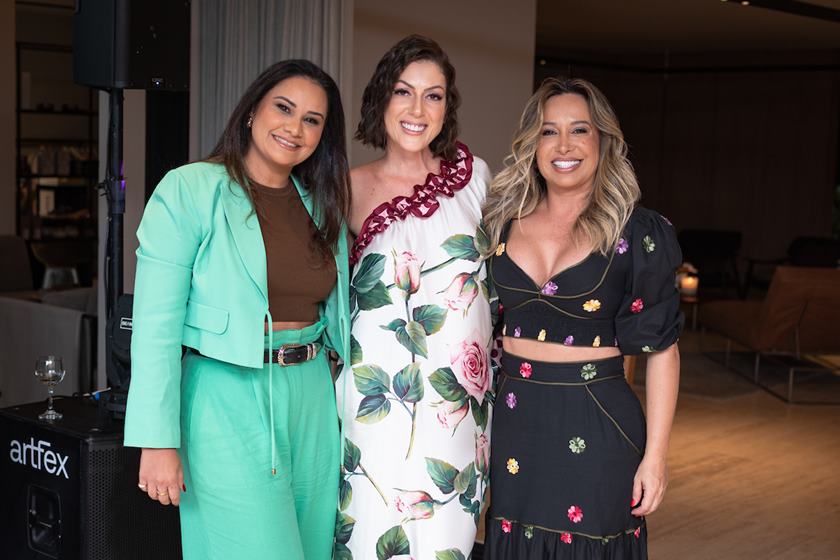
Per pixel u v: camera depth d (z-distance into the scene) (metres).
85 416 2.97
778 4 7.50
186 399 2.43
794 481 5.20
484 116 7.08
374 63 6.18
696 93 13.38
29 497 2.91
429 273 2.71
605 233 2.50
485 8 6.97
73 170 9.79
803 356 8.84
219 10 4.75
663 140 13.58
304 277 2.50
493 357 2.90
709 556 4.10
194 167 2.42
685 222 13.53
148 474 2.36
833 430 6.32
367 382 2.68
